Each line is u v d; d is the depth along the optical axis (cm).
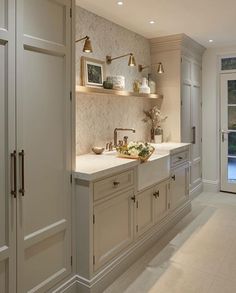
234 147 545
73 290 239
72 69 232
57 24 216
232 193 549
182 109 470
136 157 300
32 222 204
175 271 280
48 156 214
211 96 543
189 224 397
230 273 276
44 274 215
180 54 455
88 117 346
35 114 203
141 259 303
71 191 235
